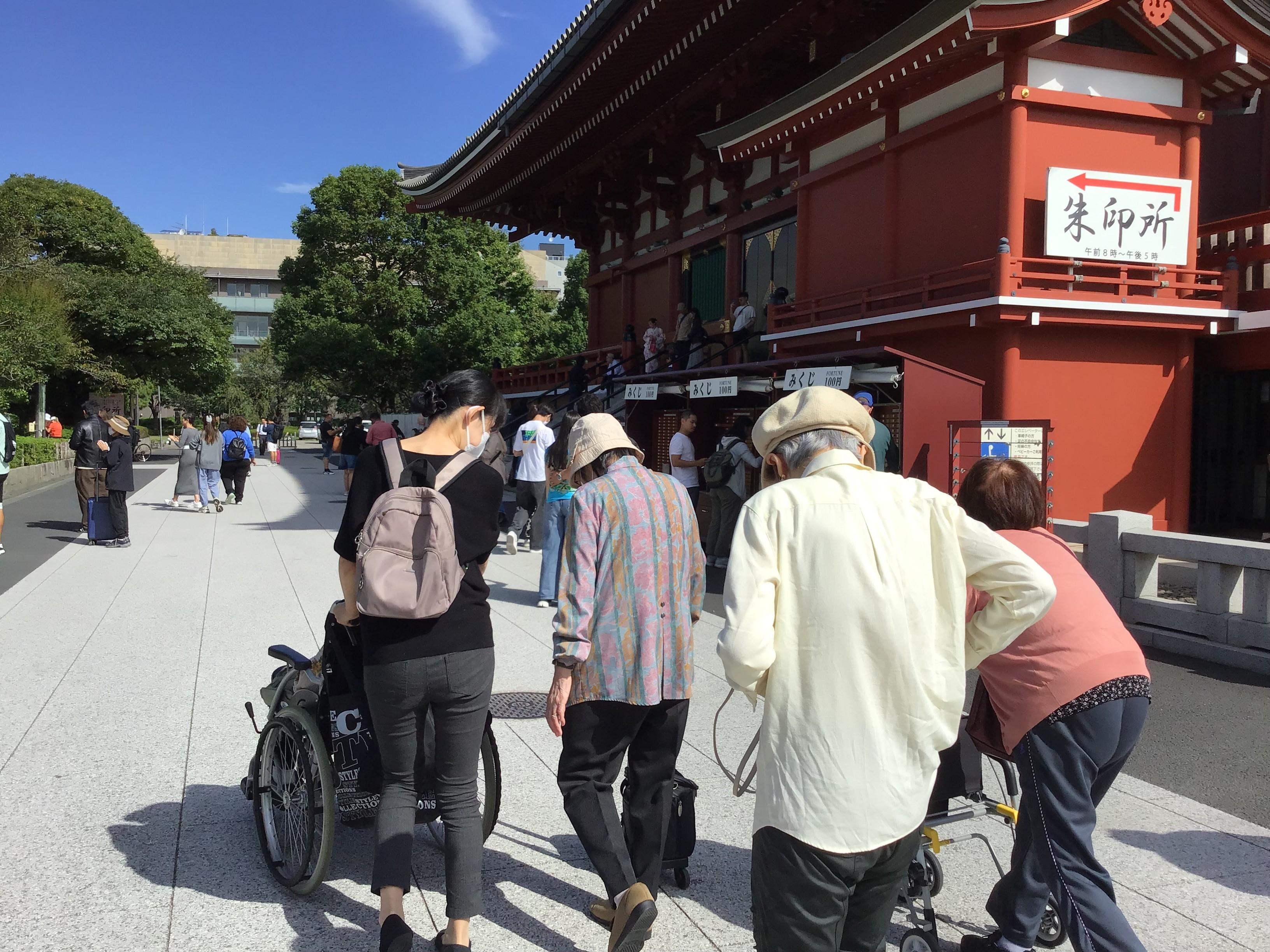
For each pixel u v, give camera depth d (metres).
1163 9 10.05
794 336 13.67
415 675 2.72
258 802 3.46
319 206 39.19
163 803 4.01
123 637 6.94
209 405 69.81
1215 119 15.27
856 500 2.04
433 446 2.90
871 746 1.96
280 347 40.09
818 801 1.96
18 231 33.62
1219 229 11.98
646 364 17.73
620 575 2.94
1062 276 10.21
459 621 2.79
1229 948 2.99
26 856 3.50
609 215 22.94
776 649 2.01
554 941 3.02
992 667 2.70
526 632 7.32
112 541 12.01
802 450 2.20
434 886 3.41
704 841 3.80
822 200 13.75
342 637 3.13
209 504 18.05
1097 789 2.71
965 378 9.43
